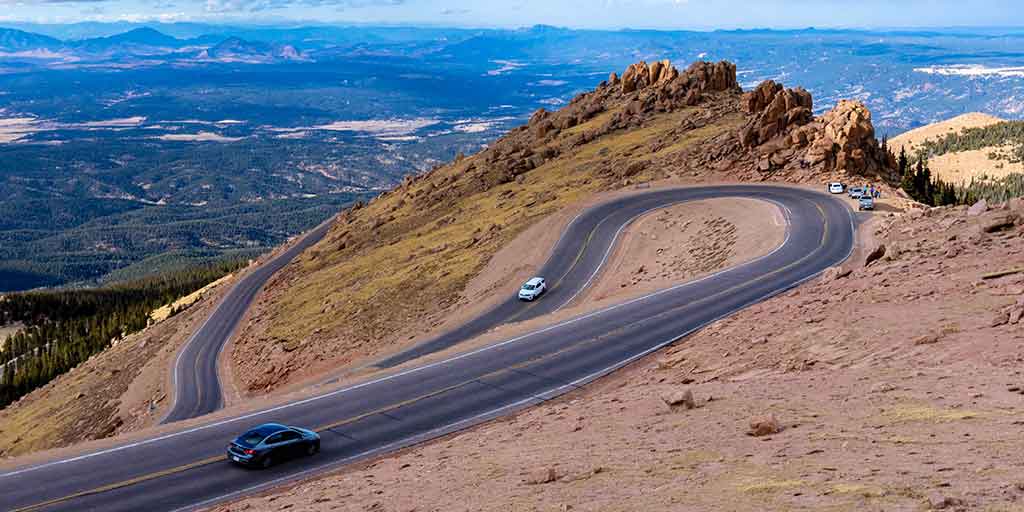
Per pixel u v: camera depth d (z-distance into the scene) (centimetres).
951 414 2206
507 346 5784
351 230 18625
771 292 6369
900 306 3919
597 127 19100
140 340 16412
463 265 11075
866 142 11562
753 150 12694
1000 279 3841
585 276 9294
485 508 2142
